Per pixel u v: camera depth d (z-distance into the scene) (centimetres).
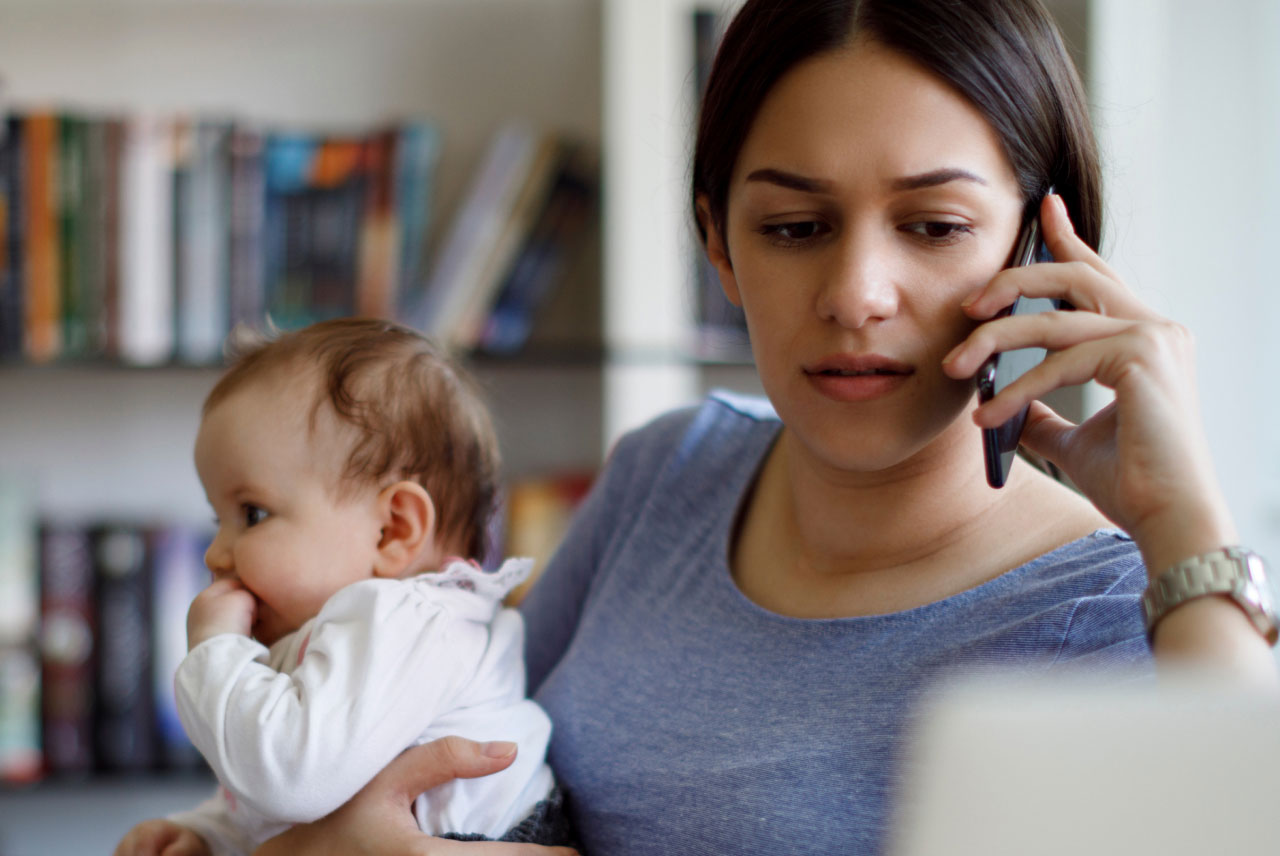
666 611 91
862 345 70
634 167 166
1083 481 67
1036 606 71
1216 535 58
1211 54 181
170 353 172
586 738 88
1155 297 147
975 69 68
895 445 72
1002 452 68
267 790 78
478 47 196
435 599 87
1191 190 181
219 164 171
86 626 172
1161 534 60
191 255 172
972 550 78
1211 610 57
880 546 80
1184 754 33
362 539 93
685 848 77
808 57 69
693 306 168
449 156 196
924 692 71
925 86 68
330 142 173
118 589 173
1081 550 74
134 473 198
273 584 91
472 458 101
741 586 90
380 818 80
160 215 171
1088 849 33
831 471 81
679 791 78
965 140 68
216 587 92
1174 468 61
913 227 70
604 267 181
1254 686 34
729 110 75
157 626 174
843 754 73
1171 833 32
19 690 172
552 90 196
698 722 81
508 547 174
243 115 196
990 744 34
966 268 70
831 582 83
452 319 174
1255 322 181
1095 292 68
